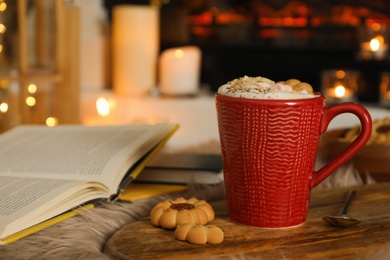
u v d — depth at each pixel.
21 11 2.10
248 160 0.70
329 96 2.82
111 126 0.96
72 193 0.74
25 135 0.97
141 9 3.17
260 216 0.71
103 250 0.69
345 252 0.65
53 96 2.34
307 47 3.22
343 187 0.86
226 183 0.73
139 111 2.90
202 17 3.40
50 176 0.81
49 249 0.66
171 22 3.44
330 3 3.17
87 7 3.37
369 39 3.04
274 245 0.67
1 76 2.06
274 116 0.69
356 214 0.76
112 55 3.41
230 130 0.71
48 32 2.42
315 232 0.70
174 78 3.16
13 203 0.72
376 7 3.11
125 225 0.72
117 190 0.80
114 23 3.22
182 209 0.71
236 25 3.33
